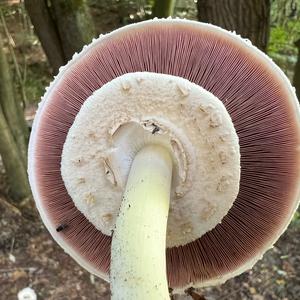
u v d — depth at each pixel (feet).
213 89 0.42
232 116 0.43
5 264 1.22
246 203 0.46
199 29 0.42
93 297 1.18
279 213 0.45
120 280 0.37
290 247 1.32
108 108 0.43
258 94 0.42
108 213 0.46
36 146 0.48
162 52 0.43
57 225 0.50
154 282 0.36
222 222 0.47
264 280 1.23
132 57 0.43
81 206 0.46
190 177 0.43
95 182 0.45
